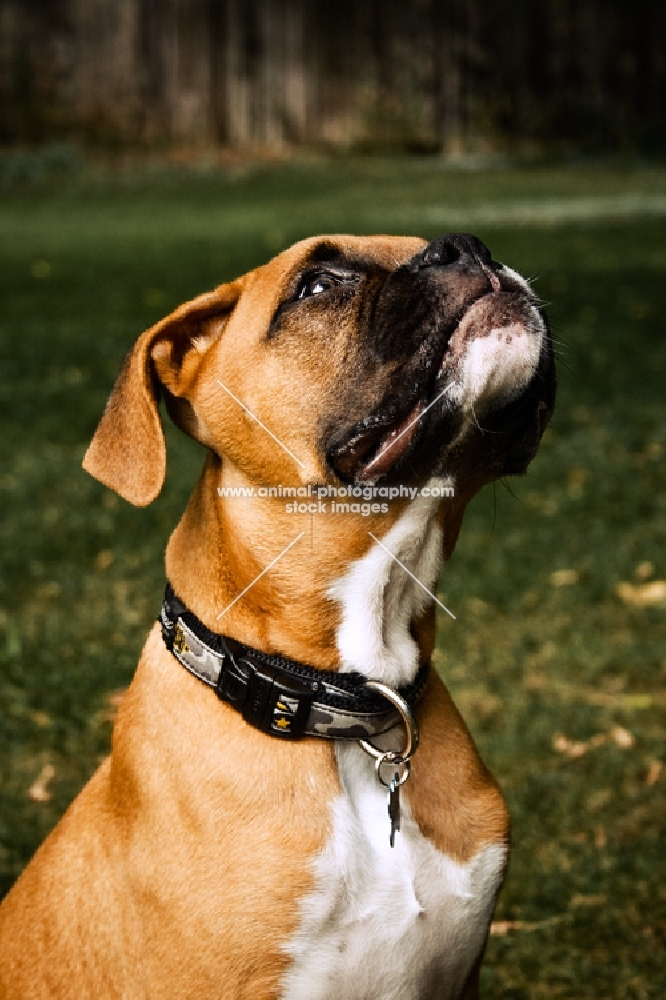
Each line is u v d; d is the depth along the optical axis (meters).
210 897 3.40
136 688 3.77
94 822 3.68
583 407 10.94
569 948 4.79
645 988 4.57
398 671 3.76
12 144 41.66
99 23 43.69
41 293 17.59
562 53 49.56
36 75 42.84
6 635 7.08
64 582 7.71
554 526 8.49
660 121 48.19
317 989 3.49
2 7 42.09
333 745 3.63
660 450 9.81
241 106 46.81
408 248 4.04
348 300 3.77
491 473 3.94
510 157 47.69
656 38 49.25
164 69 45.09
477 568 7.89
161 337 3.91
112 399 3.92
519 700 6.44
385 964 3.54
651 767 5.84
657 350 12.85
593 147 47.56
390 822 3.62
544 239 21.62
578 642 6.97
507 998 4.58
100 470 3.88
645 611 7.33
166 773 3.54
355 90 48.69
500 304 3.73
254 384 3.79
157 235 24.20
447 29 49.03
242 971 3.41
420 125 48.75
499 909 5.04
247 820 3.47
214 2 45.78
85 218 28.11
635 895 5.04
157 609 7.40
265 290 3.87
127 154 42.91
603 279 17.14
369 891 3.51
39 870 3.74
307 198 31.86
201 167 41.66
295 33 47.47
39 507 8.91
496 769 5.88
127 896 3.49
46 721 6.31
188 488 9.16
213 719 3.59
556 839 5.40
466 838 3.71
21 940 3.68
